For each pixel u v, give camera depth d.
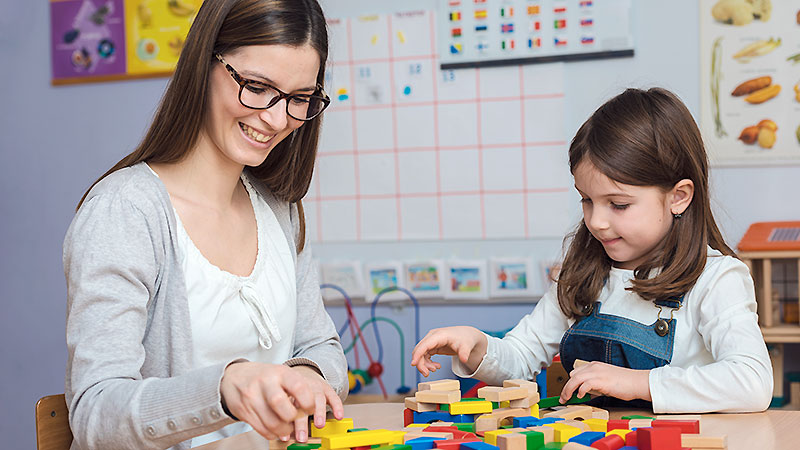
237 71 1.00
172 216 1.04
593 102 2.21
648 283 1.19
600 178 1.18
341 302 2.38
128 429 0.84
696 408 1.03
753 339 1.08
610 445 0.82
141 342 1.01
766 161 2.09
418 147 2.32
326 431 0.88
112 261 0.96
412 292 2.33
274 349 1.16
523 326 1.37
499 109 2.26
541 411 1.06
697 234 1.19
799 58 2.06
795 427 0.94
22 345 2.58
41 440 0.98
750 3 2.08
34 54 2.56
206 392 0.82
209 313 1.06
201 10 1.02
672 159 1.17
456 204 2.31
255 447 0.92
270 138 1.04
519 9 2.23
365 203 2.37
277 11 0.99
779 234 1.94
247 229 1.17
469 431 0.93
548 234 2.25
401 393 2.30
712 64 2.11
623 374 1.06
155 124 1.08
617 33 2.17
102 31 2.51
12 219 2.59
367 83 2.34
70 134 2.55
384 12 2.32
